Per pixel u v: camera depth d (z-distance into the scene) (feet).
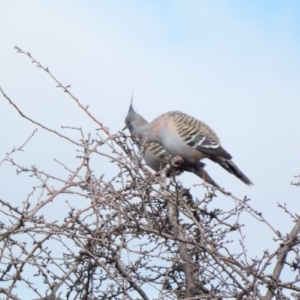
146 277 38.88
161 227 38.40
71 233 36.19
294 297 34.30
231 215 37.76
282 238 35.86
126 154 39.45
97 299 39.01
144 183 39.32
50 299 38.11
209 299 36.32
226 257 35.17
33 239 37.68
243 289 34.76
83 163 38.68
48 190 37.70
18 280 37.52
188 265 39.37
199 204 41.73
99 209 39.22
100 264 35.32
